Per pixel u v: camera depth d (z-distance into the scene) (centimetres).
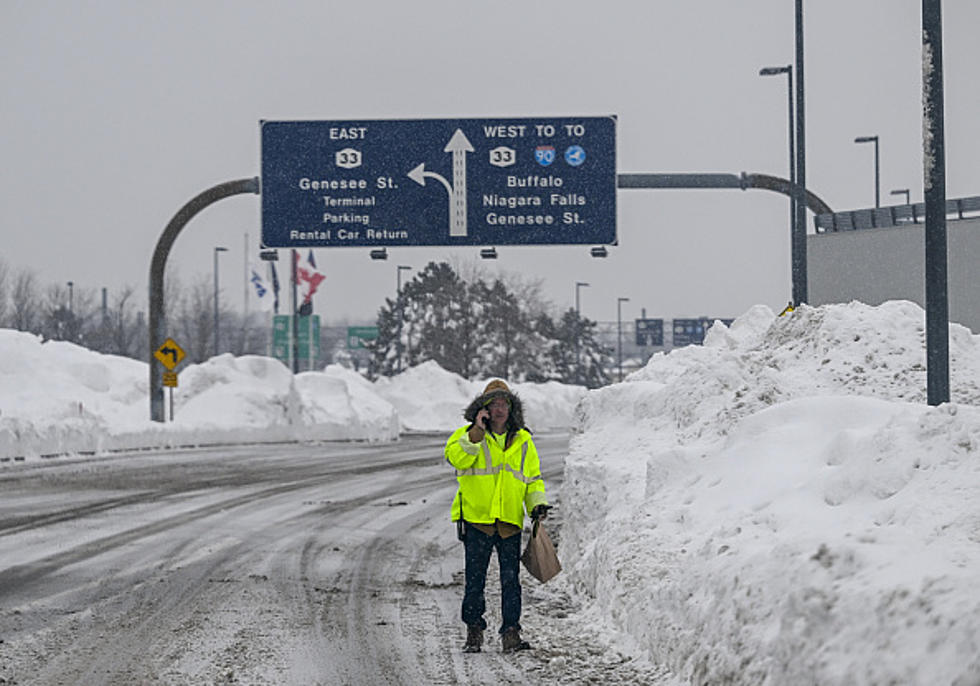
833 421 1666
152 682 1388
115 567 2330
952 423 1313
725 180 5484
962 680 859
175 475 4669
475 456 1562
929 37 1883
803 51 4722
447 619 1795
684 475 1753
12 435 5459
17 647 1586
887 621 972
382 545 2702
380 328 17212
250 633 1681
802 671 1026
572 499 2286
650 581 1460
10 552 2533
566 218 5591
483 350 16025
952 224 4653
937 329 1855
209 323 16538
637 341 18325
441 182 5619
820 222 5444
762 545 1284
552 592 1992
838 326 2362
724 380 2302
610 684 1322
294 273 10606
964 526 1112
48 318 16225
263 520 3177
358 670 1446
